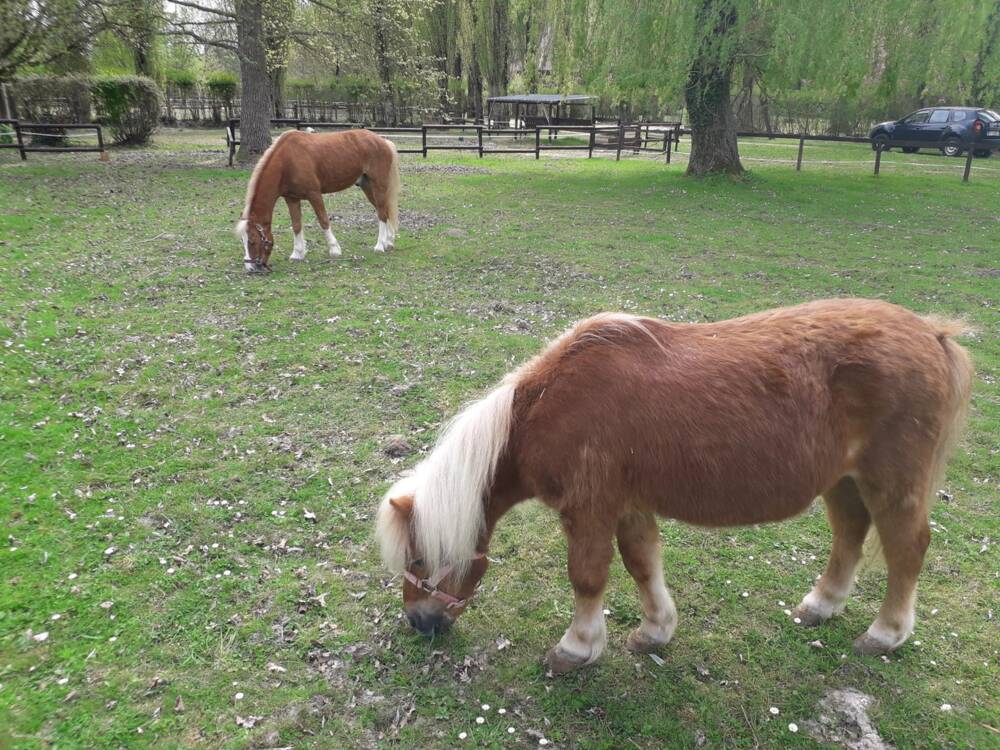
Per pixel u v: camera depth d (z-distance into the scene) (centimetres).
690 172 1745
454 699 277
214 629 309
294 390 549
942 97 3123
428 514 253
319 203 905
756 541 388
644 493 251
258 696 275
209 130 3186
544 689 282
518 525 399
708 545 384
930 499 270
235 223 1122
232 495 411
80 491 405
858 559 308
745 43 1485
